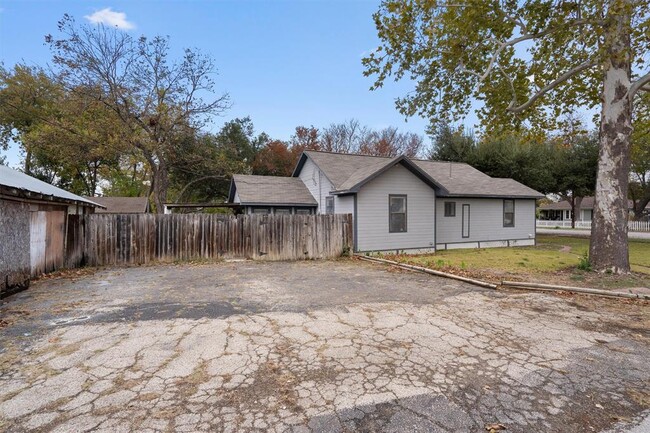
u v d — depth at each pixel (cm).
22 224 662
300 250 1145
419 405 252
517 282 688
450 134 2584
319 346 362
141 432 218
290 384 281
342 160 1631
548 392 273
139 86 1898
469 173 1841
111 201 2342
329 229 1183
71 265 924
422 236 1338
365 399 259
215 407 247
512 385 284
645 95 1062
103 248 968
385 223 1273
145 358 330
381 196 1265
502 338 390
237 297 580
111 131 1872
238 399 258
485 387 279
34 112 2466
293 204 1515
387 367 314
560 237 2203
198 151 2230
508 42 834
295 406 249
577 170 2559
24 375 295
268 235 1118
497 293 618
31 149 2316
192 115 2081
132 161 2527
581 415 242
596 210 796
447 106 1024
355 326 428
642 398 266
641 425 231
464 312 493
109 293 611
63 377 291
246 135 3081
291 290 639
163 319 453
